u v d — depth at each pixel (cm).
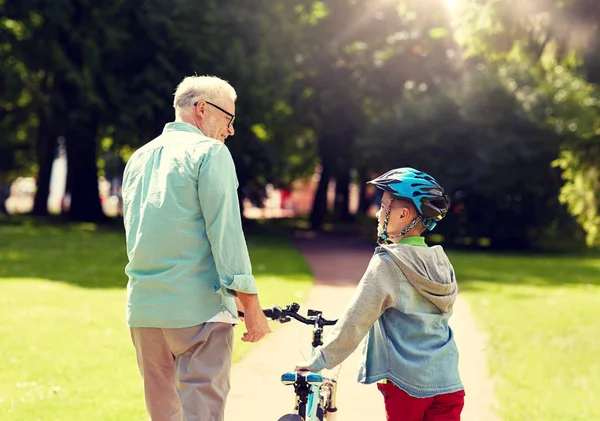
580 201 1230
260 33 2834
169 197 372
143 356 391
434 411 357
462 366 788
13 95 2809
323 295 1281
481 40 960
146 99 2727
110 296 1275
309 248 2486
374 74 3469
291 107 3594
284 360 786
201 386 377
